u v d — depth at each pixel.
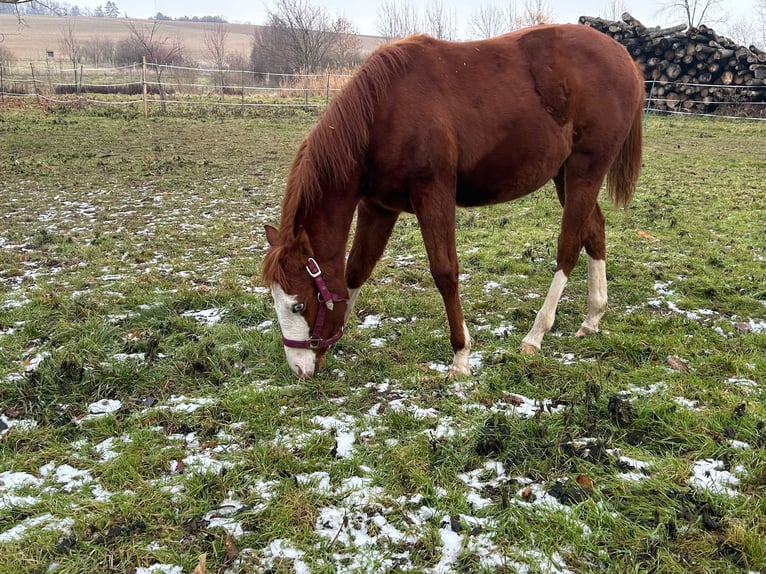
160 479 2.42
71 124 15.25
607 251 5.62
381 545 2.07
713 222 6.63
